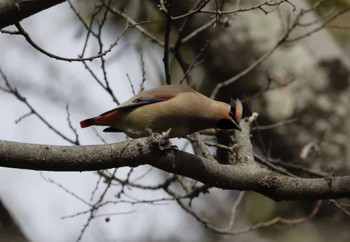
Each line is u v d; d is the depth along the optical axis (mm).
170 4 9102
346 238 13500
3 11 7910
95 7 11250
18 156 7219
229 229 11320
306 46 13281
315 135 12953
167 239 14242
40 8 7996
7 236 10344
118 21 13391
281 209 14891
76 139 10875
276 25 13328
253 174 8492
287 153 13062
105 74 10438
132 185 10852
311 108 13031
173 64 13719
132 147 7684
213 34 13258
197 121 9297
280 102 13062
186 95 9156
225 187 8422
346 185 8477
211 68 13523
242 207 15680
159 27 13594
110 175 10992
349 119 12984
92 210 10398
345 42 14859
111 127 9375
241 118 10109
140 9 13344
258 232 15172
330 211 11711
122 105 9008
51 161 7348
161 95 9094
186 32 13281
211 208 16016
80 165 7473
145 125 9062
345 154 12812
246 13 13352
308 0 14086
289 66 13172
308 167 12836
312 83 13094
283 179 8508
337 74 13156
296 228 14391
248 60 13258
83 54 10156
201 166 8180
